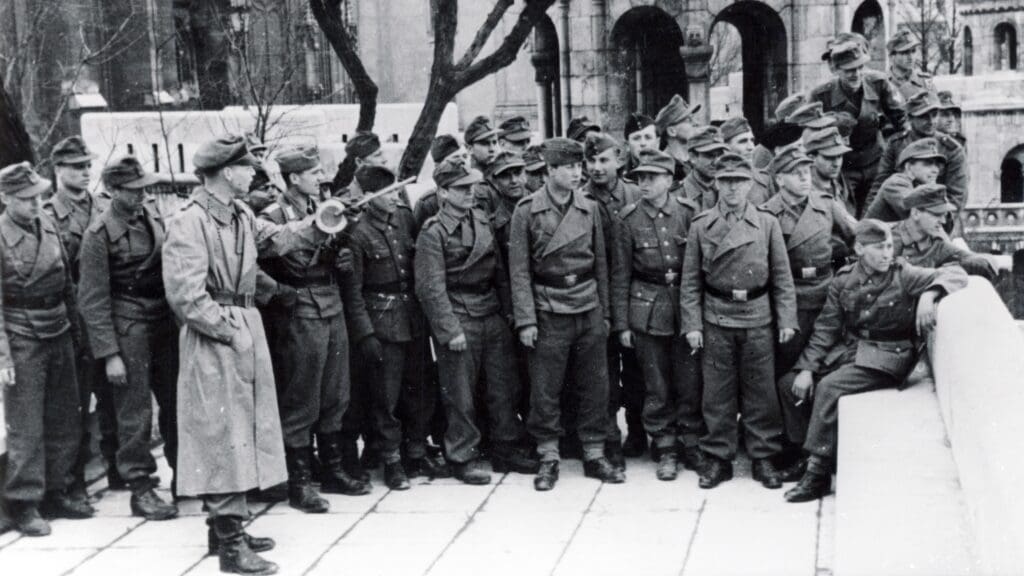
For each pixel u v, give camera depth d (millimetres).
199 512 8047
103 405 8352
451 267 8484
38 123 26141
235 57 29844
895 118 11031
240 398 6816
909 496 5953
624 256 8539
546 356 8352
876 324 7801
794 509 7547
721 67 40031
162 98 29156
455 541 7188
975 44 64062
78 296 7836
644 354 8508
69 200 8445
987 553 4691
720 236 8125
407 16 38375
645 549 6887
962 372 6176
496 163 8867
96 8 28828
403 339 8469
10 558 7125
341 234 8062
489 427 9031
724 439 8219
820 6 16156
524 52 25234
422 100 38469
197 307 6727
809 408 8141
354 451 8539
